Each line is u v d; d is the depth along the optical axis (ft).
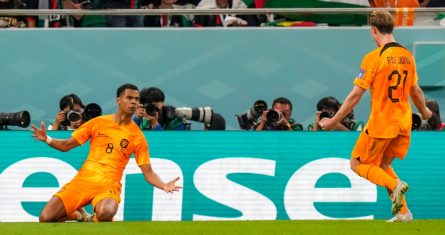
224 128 120.06
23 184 111.55
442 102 131.54
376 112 89.71
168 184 101.60
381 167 92.48
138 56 131.44
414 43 130.93
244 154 112.06
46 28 131.13
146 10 127.03
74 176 110.11
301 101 131.64
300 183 111.75
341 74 131.44
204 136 112.16
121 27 132.46
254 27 131.34
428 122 118.52
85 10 127.13
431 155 111.75
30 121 130.93
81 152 112.27
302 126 124.57
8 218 111.24
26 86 131.23
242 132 112.37
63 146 102.01
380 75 89.25
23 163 111.86
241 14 128.36
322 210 111.55
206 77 131.44
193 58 131.34
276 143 112.27
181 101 131.34
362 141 90.74
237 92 131.44
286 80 131.54
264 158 112.06
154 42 131.34
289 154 112.06
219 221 96.94
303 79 131.44
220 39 131.13
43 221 100.99
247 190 111.65
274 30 131.13
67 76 131.34
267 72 131.34
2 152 111.96
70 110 119.85
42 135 101.50
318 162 112.06
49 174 111.86
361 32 131.23
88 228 88.17
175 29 131.34
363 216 111.55
